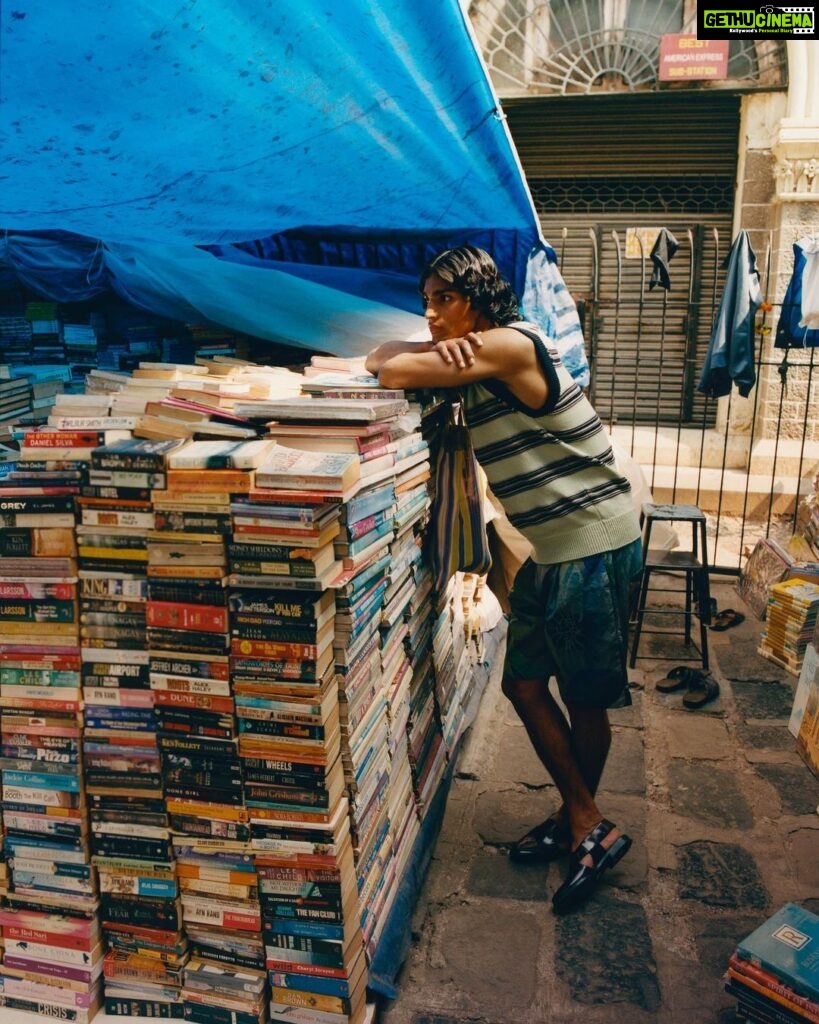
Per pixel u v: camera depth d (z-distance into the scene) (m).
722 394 5.93
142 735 1.98
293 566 1.80
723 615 4.95
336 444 1.94
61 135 1.73
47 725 2.00
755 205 7.26
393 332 3.58
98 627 1.95
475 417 2.47
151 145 1.89
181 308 3.54
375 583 2.16
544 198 8.01
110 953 2.11
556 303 4.76
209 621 1.87
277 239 4.50
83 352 3.73
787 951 2.06
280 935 2.01
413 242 4.49
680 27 7.30
